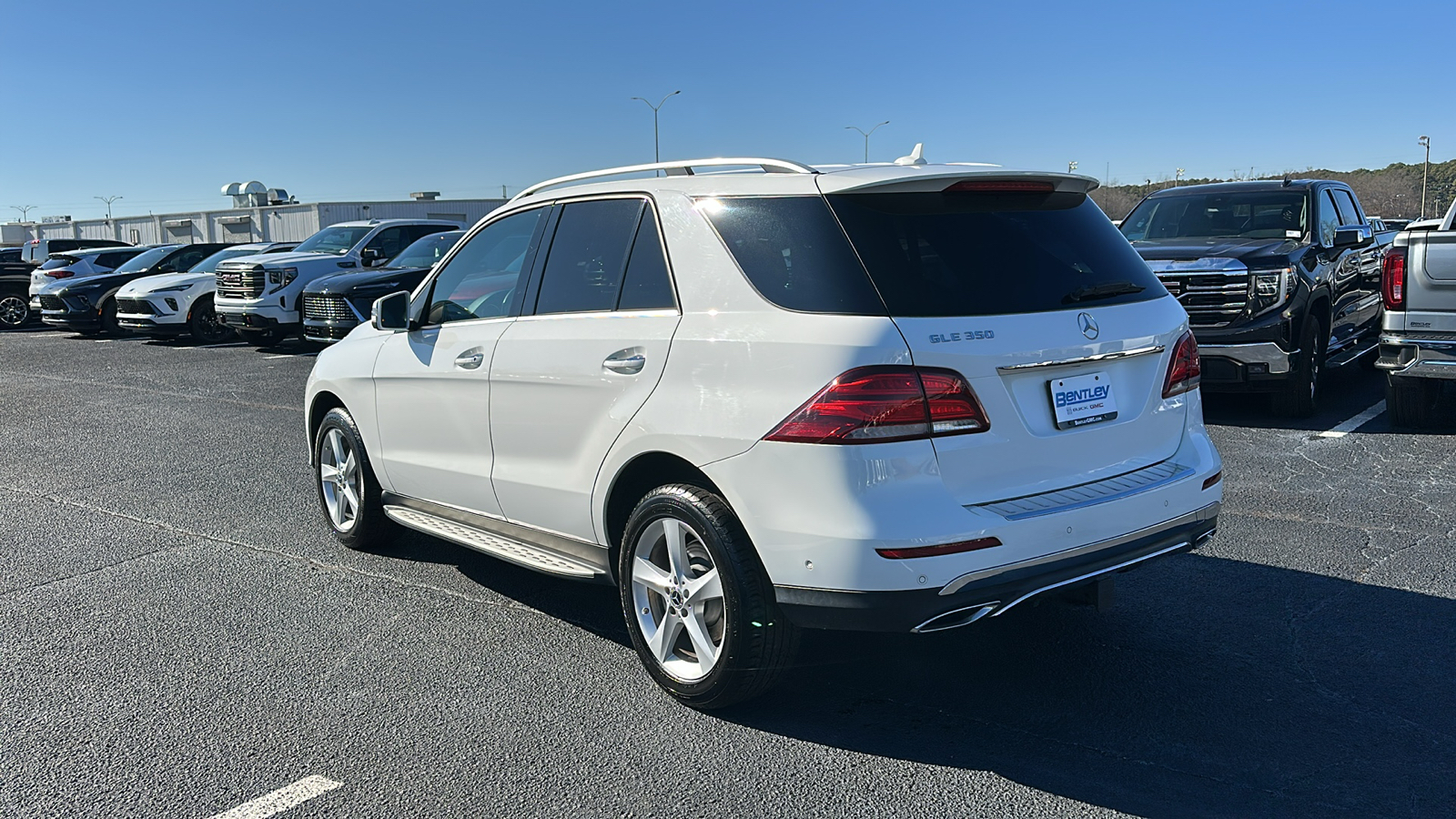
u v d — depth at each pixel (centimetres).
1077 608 463
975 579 322
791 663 357
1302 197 959
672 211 386
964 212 354
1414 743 342
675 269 377
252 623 468
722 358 348
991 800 312
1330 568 504
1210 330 847
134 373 1411
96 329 2120
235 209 4947
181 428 974
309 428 598
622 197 410
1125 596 475
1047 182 372
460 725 367
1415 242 766
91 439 927
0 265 2341
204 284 1838
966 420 325
